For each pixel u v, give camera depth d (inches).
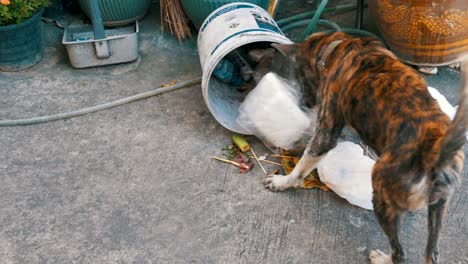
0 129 145.6
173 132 144.2
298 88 128.3
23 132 144.8
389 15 155.5
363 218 120.1
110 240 116.4
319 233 117.2
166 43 181.0
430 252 94.5
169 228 118.7
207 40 141.6
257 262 111.5
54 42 180.1
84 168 133.6
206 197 125.6
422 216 120.4
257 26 135.0
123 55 168.6
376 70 101.2
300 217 120.7
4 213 122.2
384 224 95.7
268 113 129.6
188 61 172.9
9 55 163.0
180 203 124.3
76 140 142.1
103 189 128.0
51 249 114.6
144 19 192.4
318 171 125.8
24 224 119.8
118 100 153.7
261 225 119.0
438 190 86.1
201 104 153.6
